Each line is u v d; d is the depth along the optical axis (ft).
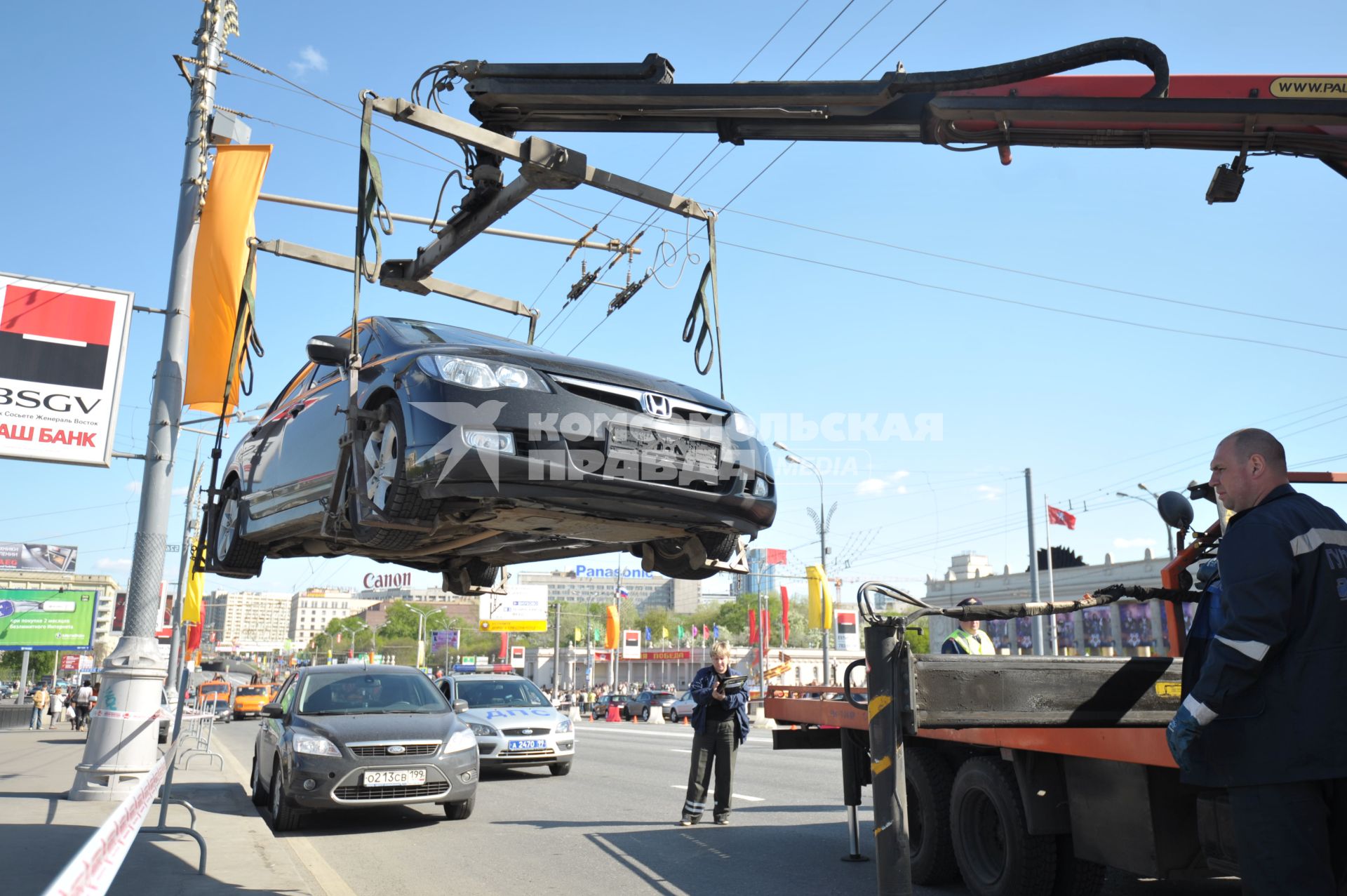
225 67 32.09
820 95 14.96
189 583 85.66
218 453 25.55
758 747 55.72
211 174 29.86
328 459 20.42
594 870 21.49
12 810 25.80
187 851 21.36
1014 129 15.40
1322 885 8.55
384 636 459.73
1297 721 8.69
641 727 101.19
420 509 16.83
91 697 106.93
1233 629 8.89
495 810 31.55
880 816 10.80
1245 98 14.58
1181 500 16.11
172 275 30.68
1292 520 9.13
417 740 27.66
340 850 24.22
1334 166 15.76
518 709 43.78
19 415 32.48
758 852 23.34
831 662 218.18
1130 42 14.11
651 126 16.39
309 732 27.45
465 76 15.87
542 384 16.62
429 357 17.03
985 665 13.43
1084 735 14.62
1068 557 175.11
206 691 133.80
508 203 17.40
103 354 34.04
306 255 22.12
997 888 16.96
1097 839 15.33
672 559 20.81
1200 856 14.15
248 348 27.25
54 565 220.02
